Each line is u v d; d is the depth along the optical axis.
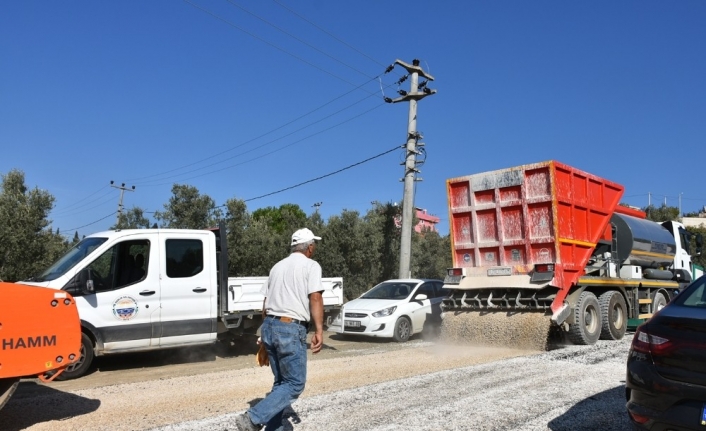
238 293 10.69
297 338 4.83
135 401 6.67
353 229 20.78
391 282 14.76
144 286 9.42
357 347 12.27
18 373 5.29
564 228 10.96
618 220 13.84
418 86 21.47
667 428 4.17
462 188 12.08
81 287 8.73
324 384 7.53
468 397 6.73
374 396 6.81
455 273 11.82
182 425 5.59
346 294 20.50
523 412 6.03
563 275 10.81
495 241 11.54
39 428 5.57
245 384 7.64
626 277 13.43
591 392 6.94
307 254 5.28
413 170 20.59
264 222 20.81
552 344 11.09
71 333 5.64
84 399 6.80
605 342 11.84
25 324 5.36
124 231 9.56
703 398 4.02
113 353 9.03
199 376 8.30
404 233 20.17
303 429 5.48
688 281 16.86
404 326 13.34
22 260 13.66
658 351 4.31
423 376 8.04
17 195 14.22
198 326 9.91
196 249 10.15
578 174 11.42
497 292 11.55
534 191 11.02
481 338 11.12
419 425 5.59
